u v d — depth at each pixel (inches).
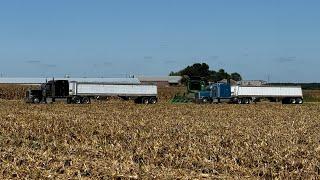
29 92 2768.2
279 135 1112.8
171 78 6328.7
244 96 3058.6
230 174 692.7
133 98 2965.1
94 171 669.3
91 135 1109.1
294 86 3176.7
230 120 1592.0
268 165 735.1
